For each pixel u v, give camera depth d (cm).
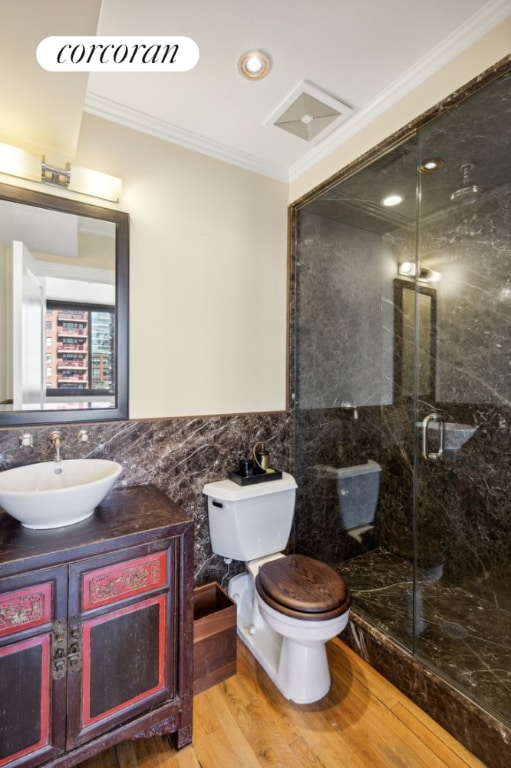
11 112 125
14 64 106
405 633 161
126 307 163
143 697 115
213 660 146
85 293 157
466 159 165
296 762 116
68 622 103
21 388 147
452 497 203
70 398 153
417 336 223
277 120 171
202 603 172
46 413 148
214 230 189
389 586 201
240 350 197
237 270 197
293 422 213
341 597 134
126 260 163
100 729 108
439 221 209
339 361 232
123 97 156
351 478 233
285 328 214
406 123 151
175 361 177
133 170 167
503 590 180
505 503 183
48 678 101
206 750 120
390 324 238
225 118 170
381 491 240
